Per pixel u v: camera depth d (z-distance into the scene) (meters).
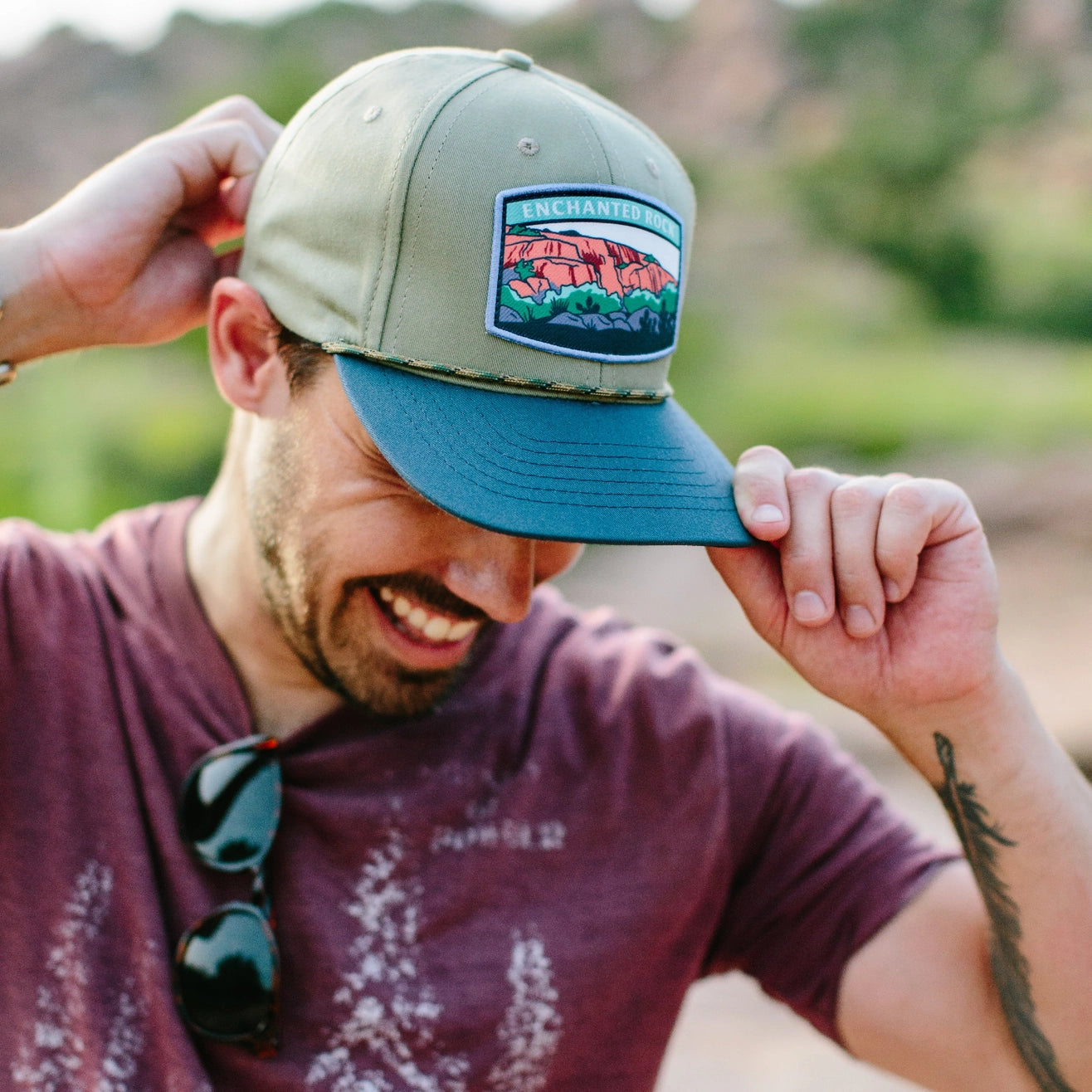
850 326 24.34
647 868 1.24
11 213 24.66
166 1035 1.11
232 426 1.29
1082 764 4.91
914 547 1.10
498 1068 1.16
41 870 1.15
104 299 1.28
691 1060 2.87
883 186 28.48
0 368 1.26
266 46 35.44
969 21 36.69
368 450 1.09
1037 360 23.33
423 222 1.04
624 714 1.28
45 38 31.58
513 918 1.20
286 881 1.16
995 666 1.15
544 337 1.05
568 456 1.06
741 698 1.37
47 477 9.72
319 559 1.13
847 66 36.62
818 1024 1.28
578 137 1.07
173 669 1.22
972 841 1.18
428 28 40.91
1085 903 1.13
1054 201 30.03
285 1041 1.13
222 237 1.39
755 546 1.16
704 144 35.31
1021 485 10.69
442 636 1.19
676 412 1.17
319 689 1.24
